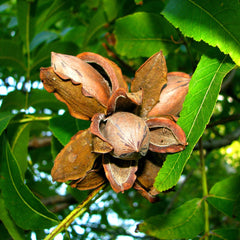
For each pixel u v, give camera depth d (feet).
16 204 7.49
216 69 6.41
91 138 6.12
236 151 21.59
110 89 6.81
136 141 5.79
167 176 6.28
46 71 6.03
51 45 11.81
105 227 17.31
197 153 15.80
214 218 17.21
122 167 6.37
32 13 12.19
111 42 10.49
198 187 18.60
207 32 6.28
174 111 6.93
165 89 6.88
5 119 8.08
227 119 8.83
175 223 8.37
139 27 10.14
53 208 13.50
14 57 12.42
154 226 8.39
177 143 6.30
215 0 6.15
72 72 6.25
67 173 6.35
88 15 14.23
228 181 8.44
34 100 10.43
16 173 7.41
